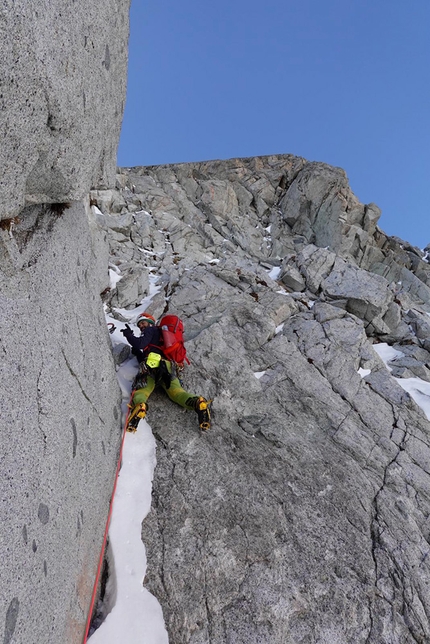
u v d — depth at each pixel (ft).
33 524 6.50
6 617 5.37
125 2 11.85
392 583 11.39
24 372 6.81
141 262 30.99
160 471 13.12
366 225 44.19
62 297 9.38
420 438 16.84
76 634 8.13
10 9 5.39
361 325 22.98
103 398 11.93
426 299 38.32
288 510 12.66
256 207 48.39
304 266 29.32
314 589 10.83
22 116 6.20
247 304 23.00
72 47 7.83
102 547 10.41
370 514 13.19
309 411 17.02
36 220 8.93
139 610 9.70
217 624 9.79
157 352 15.96
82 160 9.44
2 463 5.75
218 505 12.36
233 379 17.67
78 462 9.05
